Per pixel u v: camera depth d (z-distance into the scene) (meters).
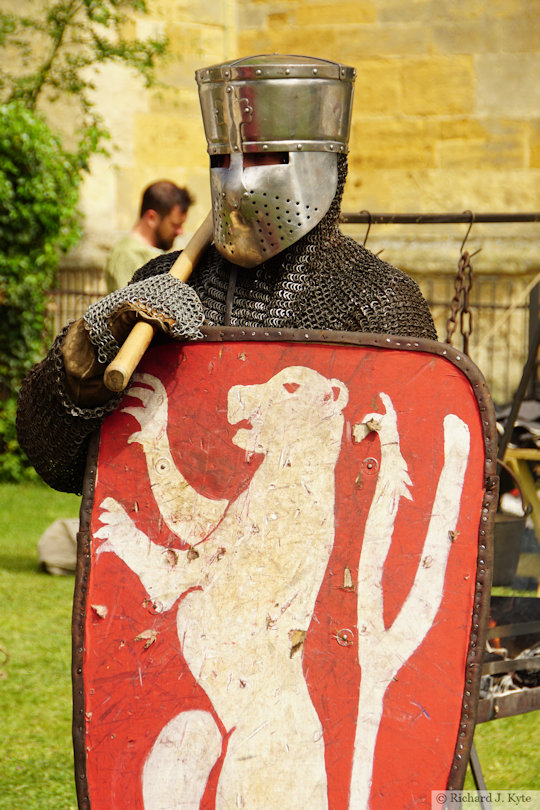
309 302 2.17
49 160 8.01
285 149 2.06
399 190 9.45
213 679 1.95
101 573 2.00
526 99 9.06
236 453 1.99
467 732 1.84
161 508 2.00
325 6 9.52
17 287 8.12
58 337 2.02
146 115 9.70
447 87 9.24
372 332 2.14
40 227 8.12
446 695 1.86
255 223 2.08
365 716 1.89
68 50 9.34
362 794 1.88
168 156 9.85
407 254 9.12
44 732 3.76
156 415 2.02
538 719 3.99
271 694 1.92
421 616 1.88
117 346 1.95
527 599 3.09
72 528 5.66
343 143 2.14
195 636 1.96
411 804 1.86
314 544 1.94
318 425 1.96
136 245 5.13
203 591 1.97
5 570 5.70
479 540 1.87
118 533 2.01
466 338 3.14
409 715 1.87
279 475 1.97
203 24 9.73
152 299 1.94
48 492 7.88
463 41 9.16
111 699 1.97
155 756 1.95
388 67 9.40
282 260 2.19
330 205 2.14
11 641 4.61
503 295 8.87
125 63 9.31
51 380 2.00
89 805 1.96
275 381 1.99
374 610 1.90
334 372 1.96
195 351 2.02
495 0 9.05
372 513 1.92
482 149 9.20
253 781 1.91
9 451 8.28
